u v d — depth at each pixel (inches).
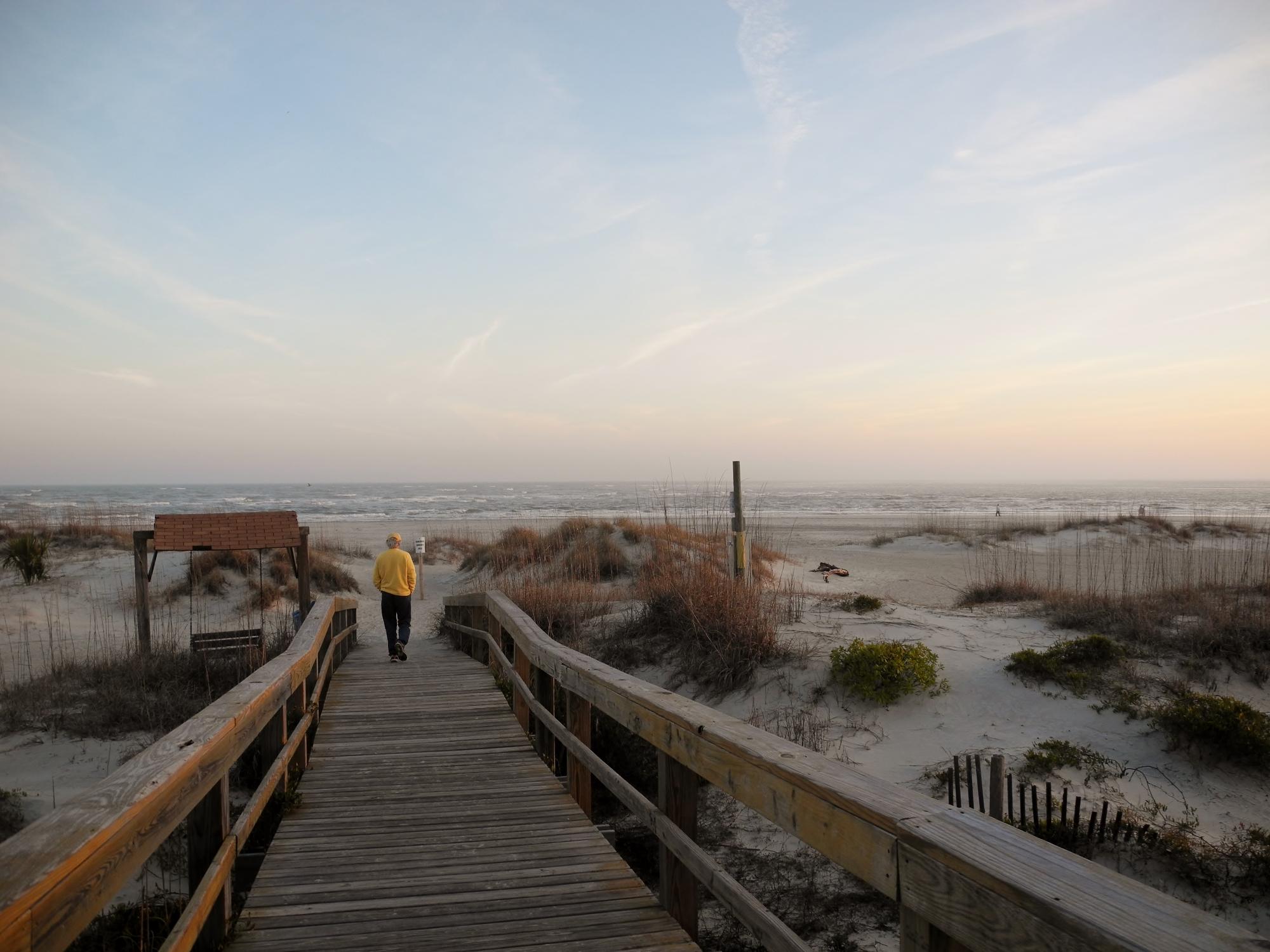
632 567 716.0
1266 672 364.5
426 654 538.0
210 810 124.9
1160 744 314.3
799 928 224.1
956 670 392.8
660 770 134.1
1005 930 55.0
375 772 229.9
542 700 251.3
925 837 64.3
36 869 65.6
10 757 340.2
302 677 221.0
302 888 147.3
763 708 380.8
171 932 98.6
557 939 126.0
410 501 3316.9
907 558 1024.2
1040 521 1433.3
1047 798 251.8
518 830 180.9
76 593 716.7
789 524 1911.9
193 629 620.4
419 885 148.5
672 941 124.9
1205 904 229.3
